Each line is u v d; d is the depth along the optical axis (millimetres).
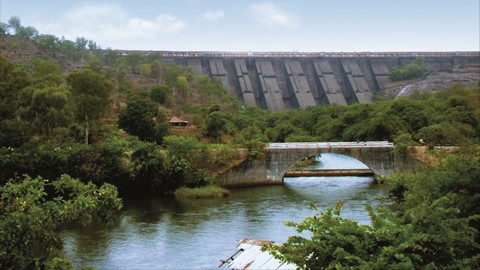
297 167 153375
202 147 112688
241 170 117688
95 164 99812
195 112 185125
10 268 28094
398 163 120875
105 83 117750
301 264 25953
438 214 27062
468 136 144500
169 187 106250
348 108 198625
